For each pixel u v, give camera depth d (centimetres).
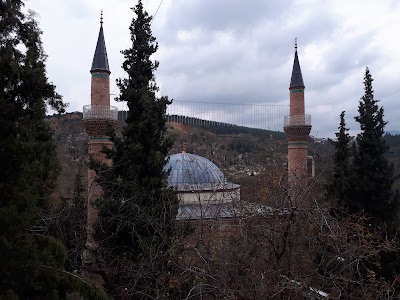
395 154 5459
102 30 2662
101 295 915
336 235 874
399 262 1669
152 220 1310
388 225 1898
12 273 777
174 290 1013
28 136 813
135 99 1627
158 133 1625
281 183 1076
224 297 827
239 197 1273
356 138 2139
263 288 768
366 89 2141
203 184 2033
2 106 766
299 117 2927
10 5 793
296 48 3131
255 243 941
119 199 1470
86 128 2462
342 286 941
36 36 842
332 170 2200
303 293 805
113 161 1625
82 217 1523
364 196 2041
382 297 905
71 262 1247
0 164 775
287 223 914
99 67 2538
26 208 814
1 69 767
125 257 1301
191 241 1122
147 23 1733
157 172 1562
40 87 827
